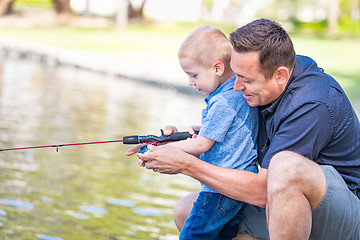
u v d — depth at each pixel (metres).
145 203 5.04
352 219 3.07
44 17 31.56
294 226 2.92
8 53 19.14
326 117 3.08
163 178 5.88
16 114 8.81
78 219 4.50
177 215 3.68
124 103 11.10
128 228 4.39
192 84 3.58
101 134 7.75
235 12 36.47
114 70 15.67
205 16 42.59
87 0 33.88
